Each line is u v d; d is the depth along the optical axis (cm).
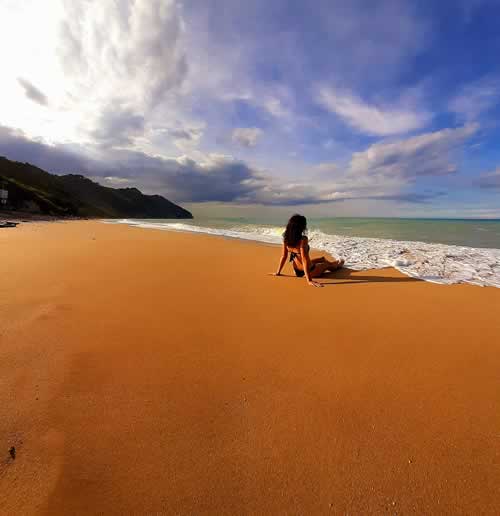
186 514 112
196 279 478
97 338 250
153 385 189
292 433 154
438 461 138
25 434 144
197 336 264
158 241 1054
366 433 155
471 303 376
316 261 537
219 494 121
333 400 181
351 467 135
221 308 341
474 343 262
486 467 135
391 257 719
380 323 306
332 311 340
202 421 160
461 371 217
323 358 232
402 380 204
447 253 771
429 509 117
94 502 115
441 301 383
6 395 172
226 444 145
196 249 848
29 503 112
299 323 302
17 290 374
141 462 133
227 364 219
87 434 147
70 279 441
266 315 323
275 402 178
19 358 213
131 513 112
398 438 152
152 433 150
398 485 126
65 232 1361
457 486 126
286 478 129
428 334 280
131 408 167
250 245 981
